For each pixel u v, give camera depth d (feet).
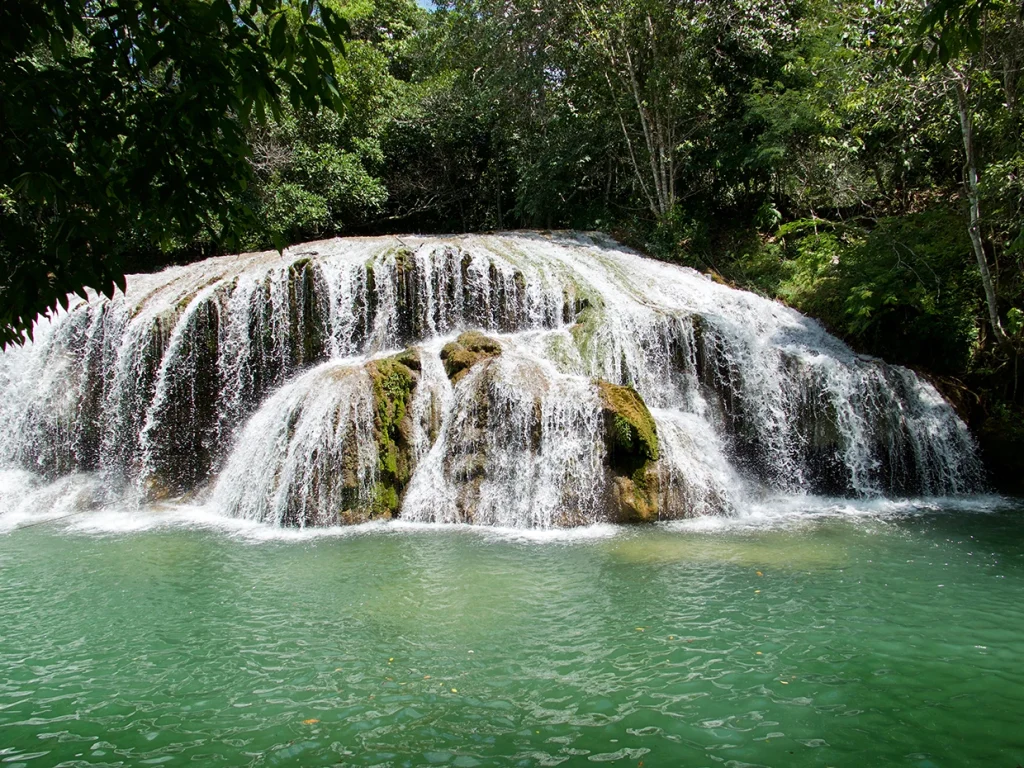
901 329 49.73
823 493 40.96
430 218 96.78
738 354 43.21
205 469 43.65
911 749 14.34
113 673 18.42
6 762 14.26
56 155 11.60
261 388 45.34
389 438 36.94
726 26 68.49
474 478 35.60
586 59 73.10
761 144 64.54
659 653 18.95
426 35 89.81
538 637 20.16
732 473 37.81
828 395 41.68
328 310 46.44
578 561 27.43
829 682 17.25
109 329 45.83
